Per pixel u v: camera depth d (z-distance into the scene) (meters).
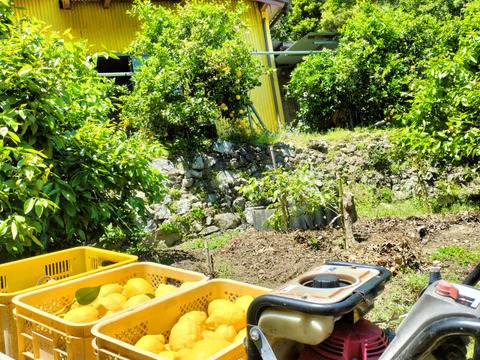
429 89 7.25
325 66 12.37
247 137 10.17
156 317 2.27
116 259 3.24
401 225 7.07
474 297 1.35
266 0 13.12
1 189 3.47
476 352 1.51
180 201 7.96
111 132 5.25
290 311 1.44
